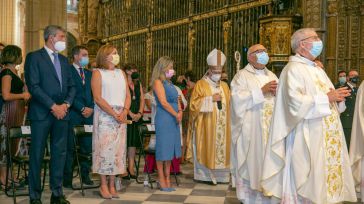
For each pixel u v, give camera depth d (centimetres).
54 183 504
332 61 880
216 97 675
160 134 612
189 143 717
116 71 577
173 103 632
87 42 1695
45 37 501
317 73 386
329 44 886
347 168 385
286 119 375
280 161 383
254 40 1041
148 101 877
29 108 497
